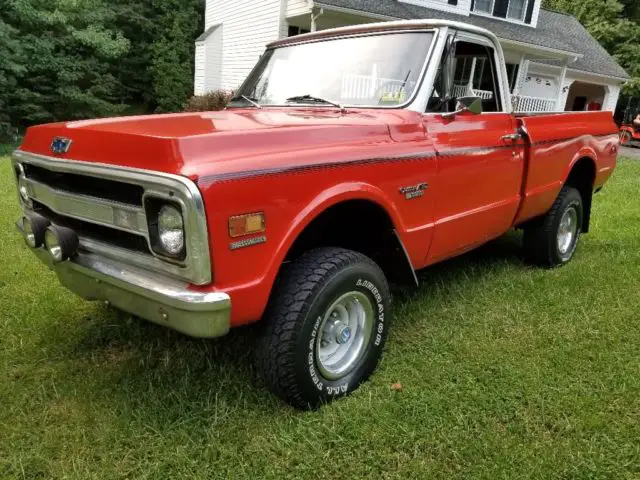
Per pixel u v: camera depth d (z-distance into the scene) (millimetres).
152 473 2246
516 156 3865
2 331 3371
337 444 2418
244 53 16984
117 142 2264
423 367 3043
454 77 3422
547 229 4523
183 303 2061
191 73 24781
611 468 2318
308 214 2404
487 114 3654
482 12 17062
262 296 2271
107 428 2482
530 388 2854
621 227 6188
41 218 2602
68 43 18766
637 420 2629
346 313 2770
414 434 2475
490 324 3594
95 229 2555
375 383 2895
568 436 2510
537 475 2262
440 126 3264
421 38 3289
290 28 15031
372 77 3363
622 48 25500
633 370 3045
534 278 4430
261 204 2213
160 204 2109
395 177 2863
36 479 2219
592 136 4820
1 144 16250
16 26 17172
